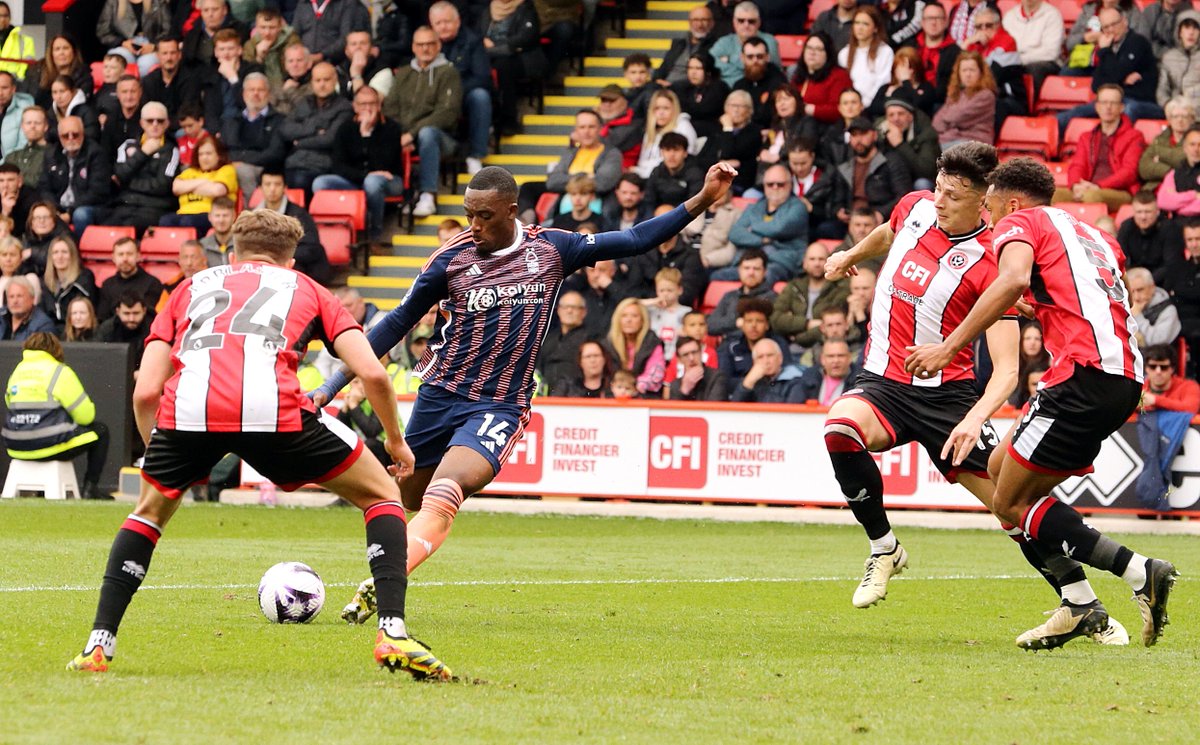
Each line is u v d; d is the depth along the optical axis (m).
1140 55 40.56
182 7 47.44
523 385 15.93
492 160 44.91
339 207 41.03
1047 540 14.77
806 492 33.41
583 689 11.62
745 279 35.94
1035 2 42.59
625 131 41.25
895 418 16.64
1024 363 32.78
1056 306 14.48
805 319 34.94
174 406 11.73
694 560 24.67
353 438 12.06
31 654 12.84
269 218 12.52
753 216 37.69
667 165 38.75
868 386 16.75
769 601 19.08
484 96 43.38
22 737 9.05
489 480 15.50
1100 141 38.56
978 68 39.00
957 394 16.67
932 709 11.09
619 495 33.88
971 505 33.03
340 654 13.28
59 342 34.44
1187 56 40.62
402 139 42.50
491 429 15.51
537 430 34.19
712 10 42.50
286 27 44.00
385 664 11.73
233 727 9.62
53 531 26.34
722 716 10.60
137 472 34.44
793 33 45.06
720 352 35.22
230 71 43.72
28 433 33.84
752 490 33.53
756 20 41.59
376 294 41.28
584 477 34.00
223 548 24.23
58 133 42.41
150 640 13.89
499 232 15.62
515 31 45.03
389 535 11.97
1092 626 14.61
